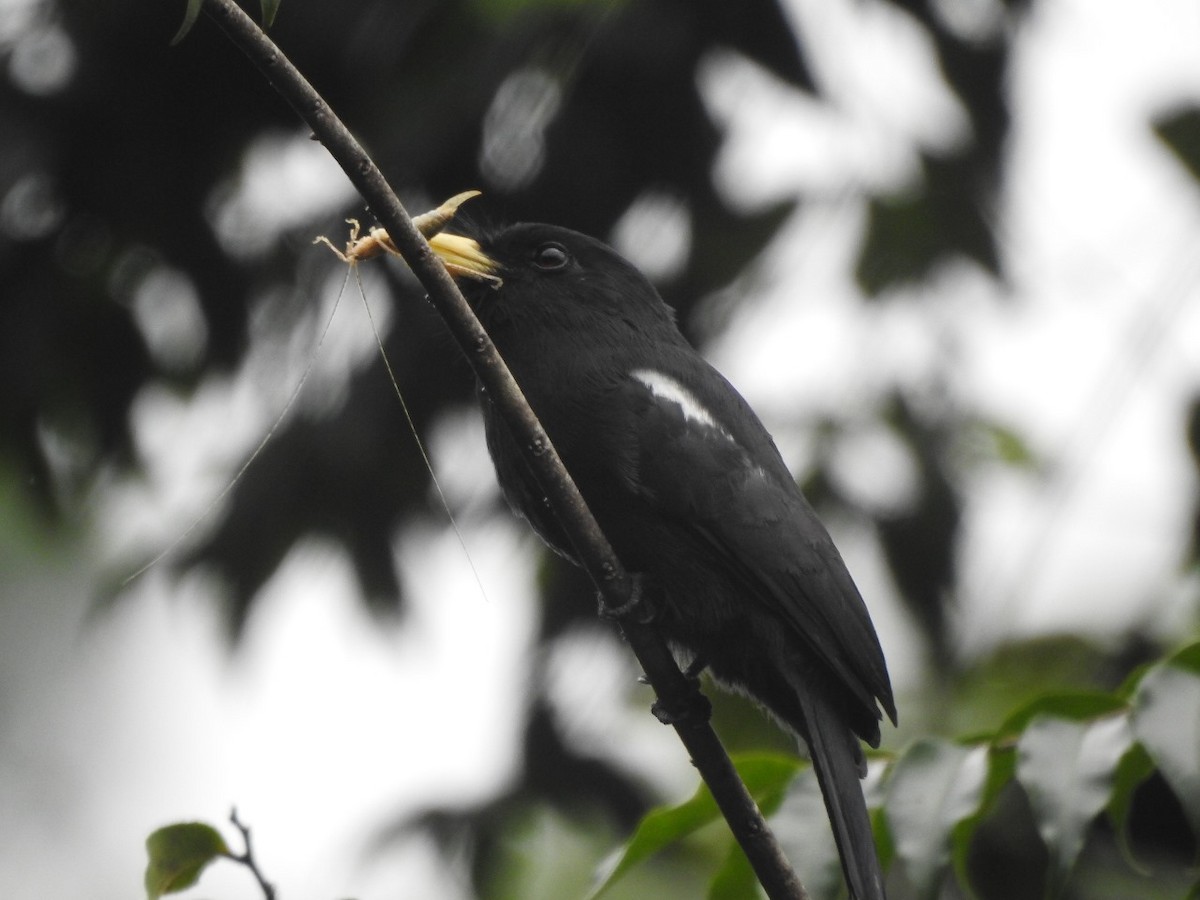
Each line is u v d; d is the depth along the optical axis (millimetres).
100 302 12695
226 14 5477
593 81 11219
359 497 12180
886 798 6062
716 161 11594
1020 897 9789
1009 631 11734
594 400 7766
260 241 12383
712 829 12227
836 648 7590
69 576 16625
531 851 12523
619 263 8250
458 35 10617
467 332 5922
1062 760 5816
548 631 12469
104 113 11977
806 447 11812
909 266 11773
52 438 13281
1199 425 11164
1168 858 9625
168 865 5906
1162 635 11227
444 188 11359
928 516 11742
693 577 7703
